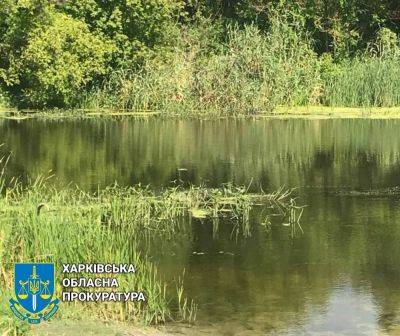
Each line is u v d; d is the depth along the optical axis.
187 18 35.50
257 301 9.30
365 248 11.51
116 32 31.98
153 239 11.98
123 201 14.22
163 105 30.58
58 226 9.82
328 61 32.97
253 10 36.12
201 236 12.16
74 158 19.39
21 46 30.25
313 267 10.60
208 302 9.24
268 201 14.63
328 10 36.41
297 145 21.89
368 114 29.27
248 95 30.28
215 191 15.05
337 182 16.42
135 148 21.23
